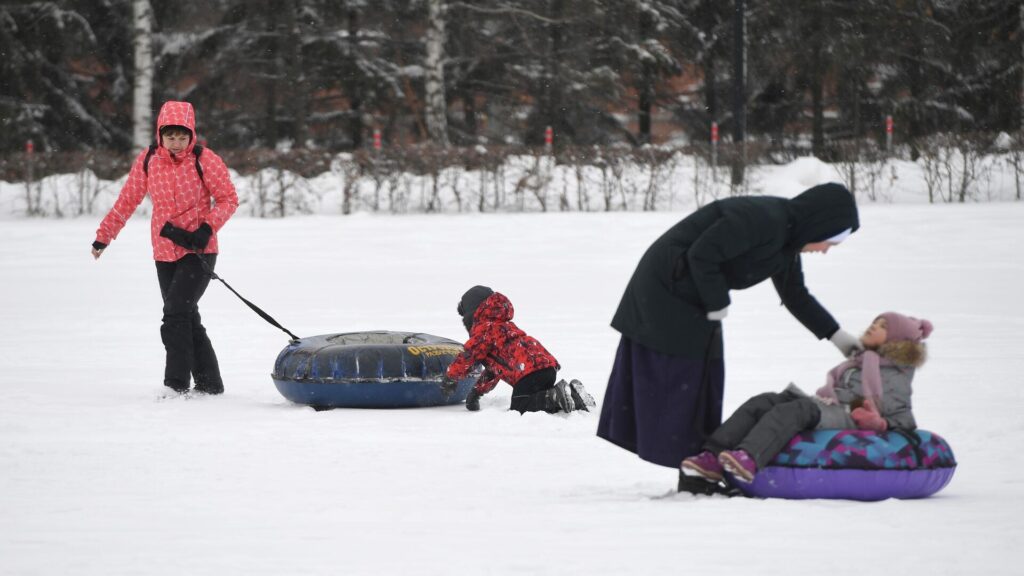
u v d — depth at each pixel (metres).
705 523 14.02
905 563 11.91
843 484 15.52
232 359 32.47
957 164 84.62
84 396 26.56
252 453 19.84
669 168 83.81
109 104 114.62
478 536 13.47
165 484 17.20
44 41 107.38
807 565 11.87
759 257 15.92
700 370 15.96
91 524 14.35
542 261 57.78
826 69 110.25
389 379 25.25
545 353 24.72
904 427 16.02
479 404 25.95
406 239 66.31
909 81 115.56
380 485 17.19
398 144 82.62
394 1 109.12
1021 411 22.73
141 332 37.75
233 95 110.06
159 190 27.59
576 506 15.40
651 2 109.69
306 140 109.19
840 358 30.23
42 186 84.12
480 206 82.69
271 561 12.28
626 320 16.34
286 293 46.72
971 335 33.91
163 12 109.81
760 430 15.53
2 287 49.69
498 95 112.38
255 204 81.69
